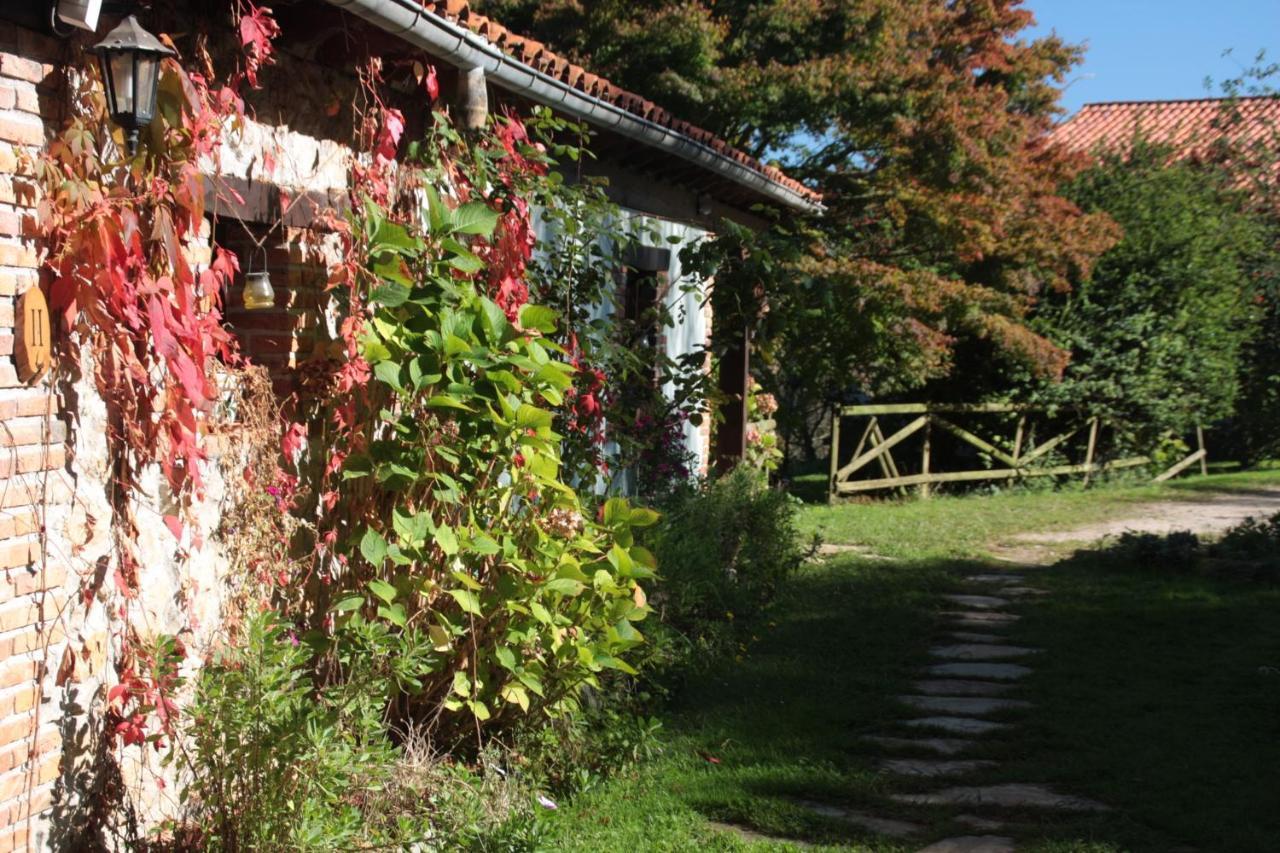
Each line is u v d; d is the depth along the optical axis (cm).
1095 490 1783
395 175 574
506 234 605
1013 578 1061
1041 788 528
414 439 499
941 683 708
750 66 1747
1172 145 2092
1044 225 1695
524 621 514
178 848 397
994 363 1792
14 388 344
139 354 395
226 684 379
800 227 1457
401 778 447
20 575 347
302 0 477
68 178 355
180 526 400
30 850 353
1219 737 591
